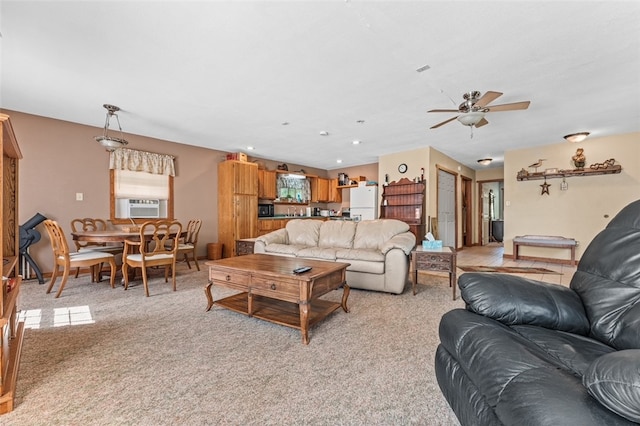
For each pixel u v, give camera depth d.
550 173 5.60
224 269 2.64
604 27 2.09
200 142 5.55
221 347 2.04
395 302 3.07
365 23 2.09
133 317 2.60
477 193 8.77
